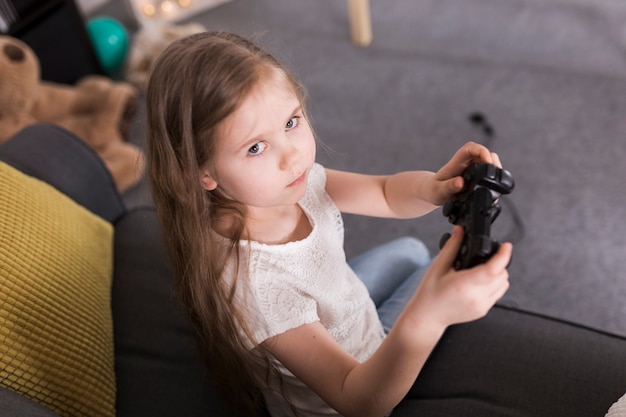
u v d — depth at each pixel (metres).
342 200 0.98
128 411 0.94
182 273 0.83
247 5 2.61
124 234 1.22
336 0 2.56
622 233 1.62
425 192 0.86
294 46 2.37
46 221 0.99
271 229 0.83
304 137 0.73
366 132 2.01
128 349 1.03
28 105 1.77
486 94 2.06
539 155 1.84
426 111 2.04
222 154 0.70
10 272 0.86
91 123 1.94
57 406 0.84
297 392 0.90
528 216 1.69
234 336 0.81
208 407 0.95
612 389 0.86
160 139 0.74
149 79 0.74
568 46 2.18
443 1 2.47
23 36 1.94
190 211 0.75
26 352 0.82
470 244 0.59
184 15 2.61
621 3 2.31
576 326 0.97
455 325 1.00
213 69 0.68
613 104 1.95
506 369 0.91
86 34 2.10
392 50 2.29
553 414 0.85
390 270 1.19
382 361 0.67
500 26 2.31
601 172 1.77
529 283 1.56
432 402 0.90
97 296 1.00
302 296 0.81
